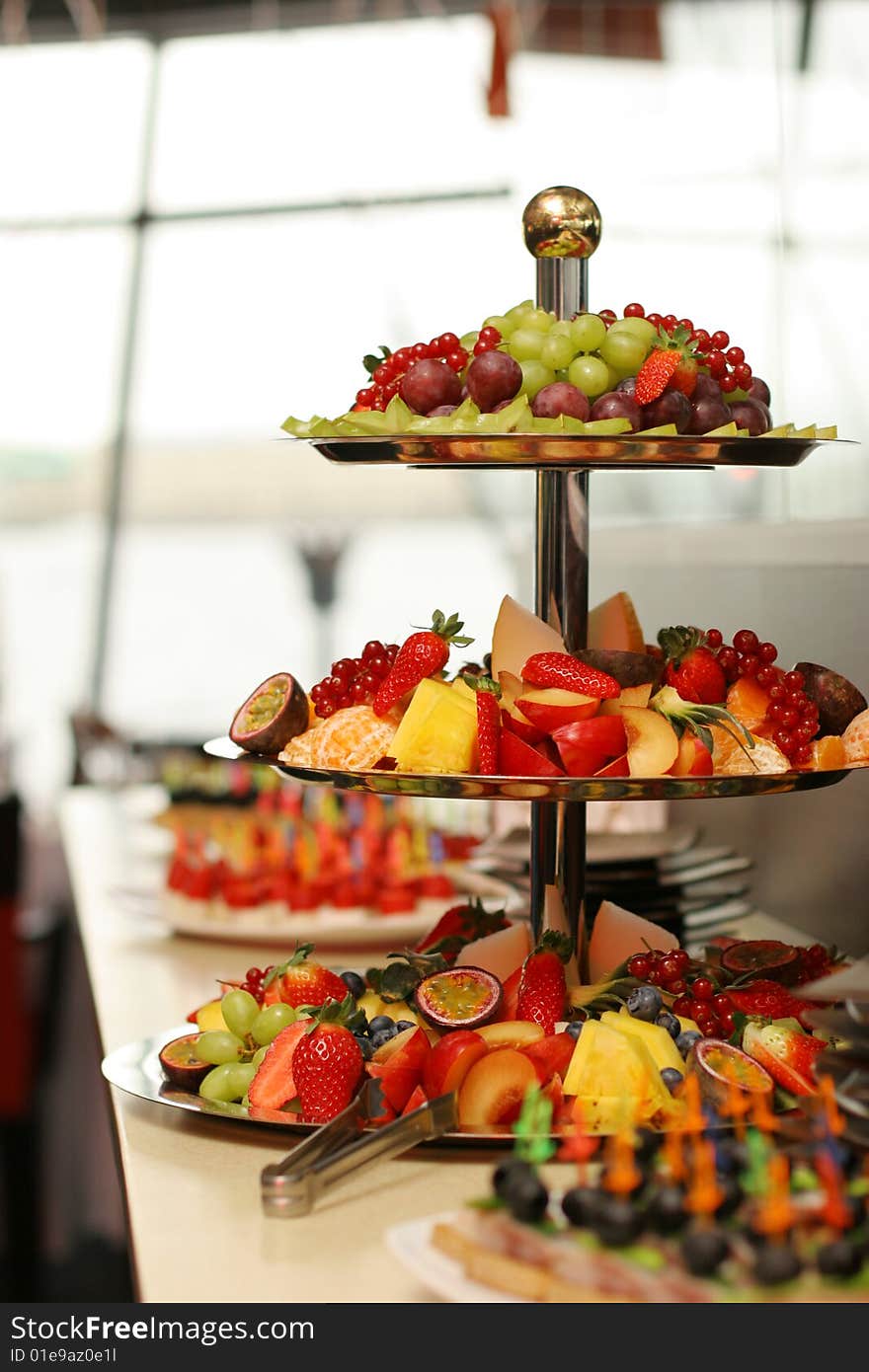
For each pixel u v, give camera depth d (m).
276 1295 0.81
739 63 3.77
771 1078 1.03
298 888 1.84
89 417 7.17
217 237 7.00
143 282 7.04
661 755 1.07
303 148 6.86
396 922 1.76
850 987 0.90
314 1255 0.87
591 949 1.26
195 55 6.82
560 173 5.47
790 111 3.33
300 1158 0.94
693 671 1.16
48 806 7.73
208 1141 1.08
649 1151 0.79
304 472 9.16
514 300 6.73
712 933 1.63
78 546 8.35
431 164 6.79
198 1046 1.16
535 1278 0.74
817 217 3.11
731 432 1.09
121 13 6.77
